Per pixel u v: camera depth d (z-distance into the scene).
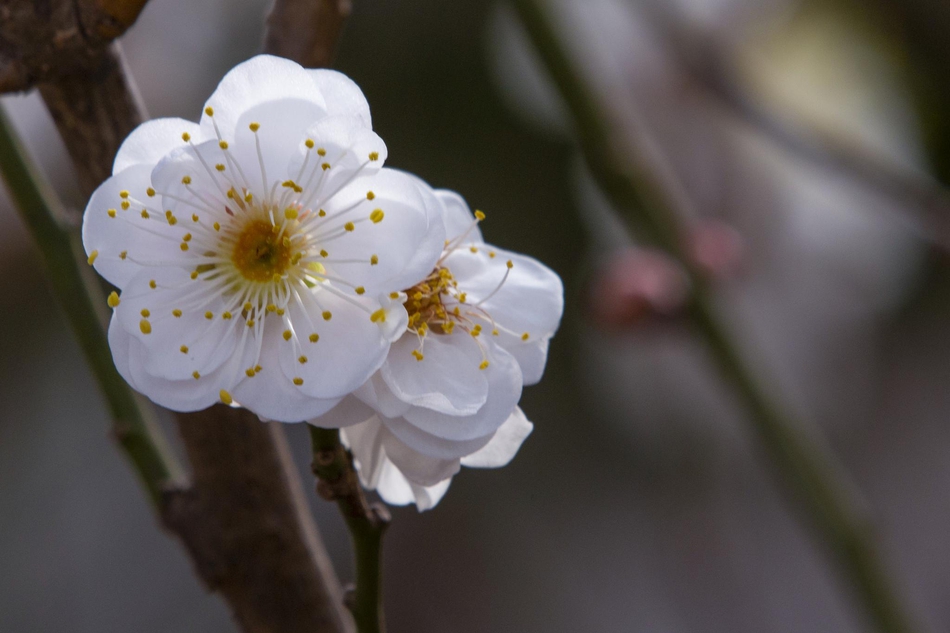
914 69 0.54
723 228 0.43
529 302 0.31
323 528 0.63
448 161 0.59
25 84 0.31
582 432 0.64
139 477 0.33
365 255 0.30
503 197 0.59
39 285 0.64
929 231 0.40
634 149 0.42
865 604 0.37
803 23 0.53
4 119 0.33
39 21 0.31
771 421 0.40
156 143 0.30
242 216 0.30
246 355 0.30
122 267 0.30
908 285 0.60
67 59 0.31
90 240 0.30
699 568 0.64
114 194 0.30
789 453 0.39
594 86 0.42
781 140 0.42
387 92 0.59
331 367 0.30
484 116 0.59
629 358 0.60
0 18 0.30
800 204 0.55
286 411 0.29
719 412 0.61
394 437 0.30
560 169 0.59
